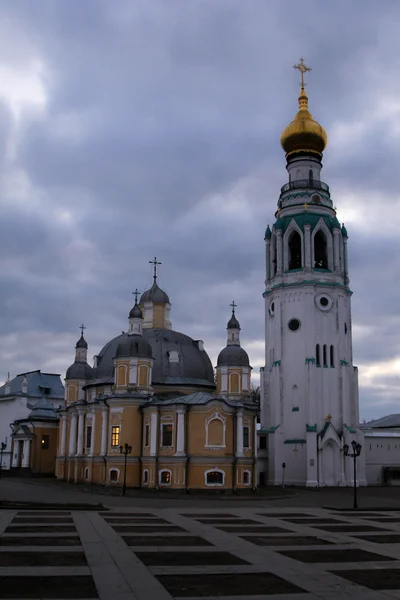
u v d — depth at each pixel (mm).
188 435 69688
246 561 22625
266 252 97562
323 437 85375
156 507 46875
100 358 90812
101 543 26359
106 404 76500
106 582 18781
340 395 88625
